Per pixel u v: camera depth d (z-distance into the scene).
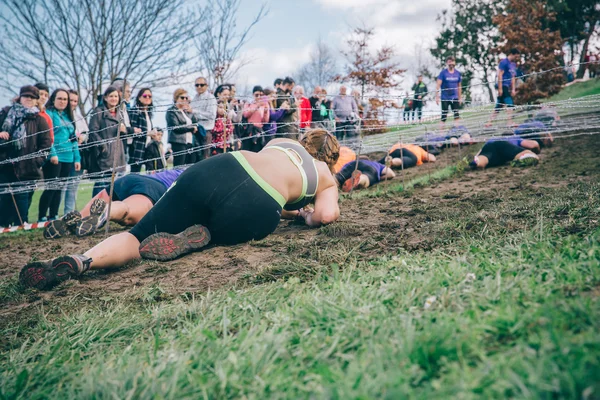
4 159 6.99
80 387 1.95
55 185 7.25
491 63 32.78
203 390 1.70
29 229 7.24
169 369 1.93
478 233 3.55
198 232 3.81
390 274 2.80
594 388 1.29
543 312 1.77
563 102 9.83
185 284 3.34
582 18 26.72
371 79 19.98
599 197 4.36
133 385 1.84
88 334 2.61
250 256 3.80
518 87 15.26
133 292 3.24
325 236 4.18
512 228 3.59
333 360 1.83
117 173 7.03
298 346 1.98
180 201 3.78
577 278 2.07
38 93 6.93
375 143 10.59
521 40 16.02
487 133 10.31
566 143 9.98
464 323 1.85
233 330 2.35
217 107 7.88
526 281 2.19
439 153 11.37
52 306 3.12
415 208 5.13
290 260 3.51
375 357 1.71
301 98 9.13
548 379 1.39
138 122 7.27
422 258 3.06
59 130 7.32
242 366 1.84
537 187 5.79
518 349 1.58
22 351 2.45
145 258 3.73
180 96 7.49
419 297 2.26
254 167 3.85
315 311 2.26
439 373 1.59
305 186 4.09
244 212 3.78
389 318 2.04
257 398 1.66
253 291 2.94
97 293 3.29
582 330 1.62
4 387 2.06
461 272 2.51
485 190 6.07
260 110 8.25
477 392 1.42
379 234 4.08
